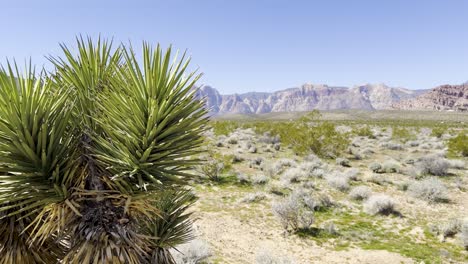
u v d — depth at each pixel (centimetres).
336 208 1585
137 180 217
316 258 1094
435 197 1673
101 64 251
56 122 205
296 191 1739
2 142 192
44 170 204
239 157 2786
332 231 1301
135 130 209
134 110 208
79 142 220
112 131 207
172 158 218
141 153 210
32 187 197
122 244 220
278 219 1449
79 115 217
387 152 3356
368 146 3750
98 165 218
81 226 219
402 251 1133
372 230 1328
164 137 217
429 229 1319
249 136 4528
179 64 219
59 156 208
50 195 204
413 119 15112
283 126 4253
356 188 1777
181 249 992
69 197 212
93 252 213
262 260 1007
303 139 3086
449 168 2414
